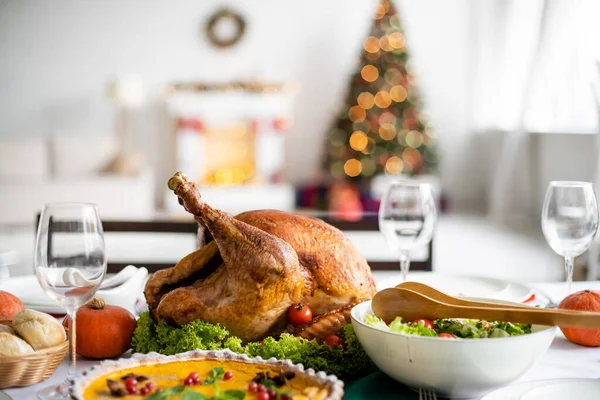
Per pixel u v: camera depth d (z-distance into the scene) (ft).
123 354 4.41
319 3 26.35
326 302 4.23
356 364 3.94
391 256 17.10
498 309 3.55
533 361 3.49
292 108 26.68
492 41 25.29
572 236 4.82
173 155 26.37
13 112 25.95
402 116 24.54
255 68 26.48
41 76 25.90
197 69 26.32
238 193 24.85
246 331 4.10
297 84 26.58
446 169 27.25
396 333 3.41
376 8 26.05
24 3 25.61
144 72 26.21
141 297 5.63
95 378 3.31
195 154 25.38
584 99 19.26
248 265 3.96
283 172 26.73
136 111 26.25
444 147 27.20
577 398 3.38
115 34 25.99
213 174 25.94
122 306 4.80
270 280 3.95
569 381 3.54
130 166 23.27
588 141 18.83
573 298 4.59
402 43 24.53
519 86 23.58
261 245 3.98
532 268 16.51
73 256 3.52
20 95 25.91
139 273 5.20
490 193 26.17
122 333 4.26
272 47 26.45
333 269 4.21
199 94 25.11
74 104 26.07
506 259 17.56
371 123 24.38
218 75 26.40
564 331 4.63
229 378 3.38
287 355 3.87
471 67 26.94
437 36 26.89
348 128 24.66
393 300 3.80
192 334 3.98
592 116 18.95
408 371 3.48
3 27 25.61
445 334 3.53
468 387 3.46
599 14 17.39
